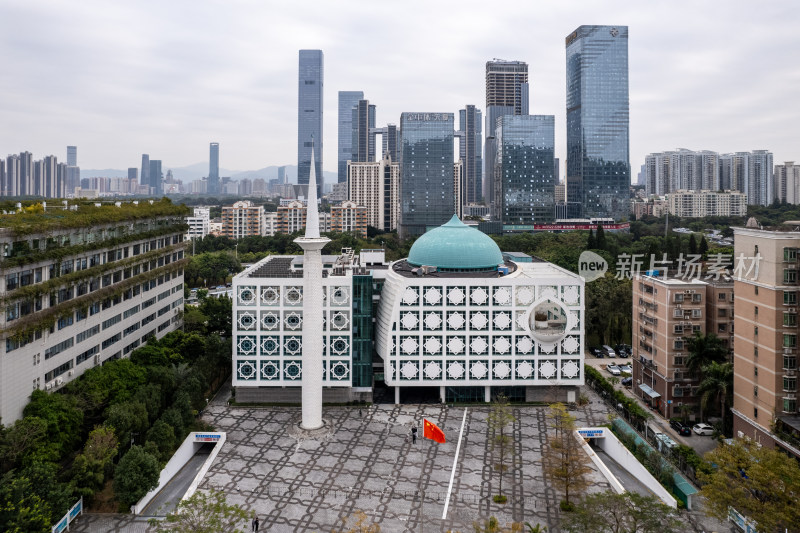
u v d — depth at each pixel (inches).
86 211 4160.9
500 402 3627.0
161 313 5073.8
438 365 4207.7
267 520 2743.6
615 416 3996.1
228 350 4675.2
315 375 3740.2
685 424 3951.8
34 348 3171.8
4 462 2746.1
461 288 4151.1
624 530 2338.8
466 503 2918.3
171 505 2888.8
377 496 2977.4
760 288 3336.6
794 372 3181.6
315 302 3700.8
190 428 3705.7
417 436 3713.1
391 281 4357.8
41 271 3292.3
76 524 2682.1
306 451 3484.3
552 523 2743.6
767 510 2332.7
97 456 2864.2
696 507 2923.2
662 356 4151.1
